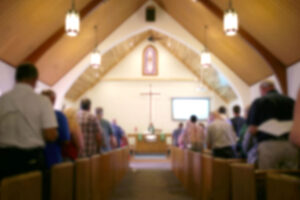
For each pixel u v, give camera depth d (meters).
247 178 2.08
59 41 7.71
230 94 16.22
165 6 10.01
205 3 7.54
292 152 3.08
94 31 9.06
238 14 7.05
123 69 18.06
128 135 16.91
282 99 3.26
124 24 10.30
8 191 1.39
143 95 18.09
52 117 2.51
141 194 5.41
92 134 4.68
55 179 2.07
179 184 6.58
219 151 5.07
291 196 1.28
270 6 6.01
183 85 18.11
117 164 6.25
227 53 9.33
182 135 7.52
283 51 6.99
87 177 3.05
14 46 6.54
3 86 6.76
